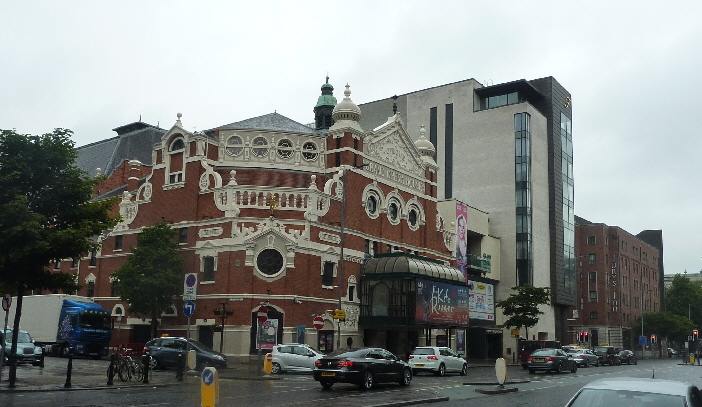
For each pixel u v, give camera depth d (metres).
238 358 43.16
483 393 26.14
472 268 72.00
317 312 46.66
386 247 54.84
